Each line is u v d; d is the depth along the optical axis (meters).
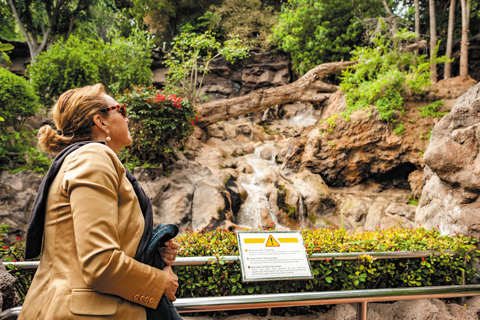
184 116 7.69
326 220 7.61
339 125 8.66
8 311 1.64
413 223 6.61
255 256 2.56
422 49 14.16
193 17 18.39
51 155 8.94
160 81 14.92
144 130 7.26
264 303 2.26
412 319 2.87
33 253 1.11
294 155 9.11
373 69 9.47
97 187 0.95
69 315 0.88
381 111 8.26
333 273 2.85
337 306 2.82
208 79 15.67
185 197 7.28
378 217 7.09
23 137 9.09
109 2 17.91
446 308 2.94
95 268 0.86
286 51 14.80
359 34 13.67
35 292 0.96
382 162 8.36
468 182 3.77
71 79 9.41
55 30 17.34
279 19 16.05
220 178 7.99
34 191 7.88
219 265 2.60
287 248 2.67
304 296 2.35
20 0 15.59
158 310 1.06
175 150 8.41
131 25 18.83
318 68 11.02
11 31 19.69
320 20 13.73
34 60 15.21
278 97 10.52
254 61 15.67
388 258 3.01
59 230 0.98
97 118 1.22
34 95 9.06
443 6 15.38
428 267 3.15
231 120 13.90
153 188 7.10
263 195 7.99
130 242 1.05
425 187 4.80
